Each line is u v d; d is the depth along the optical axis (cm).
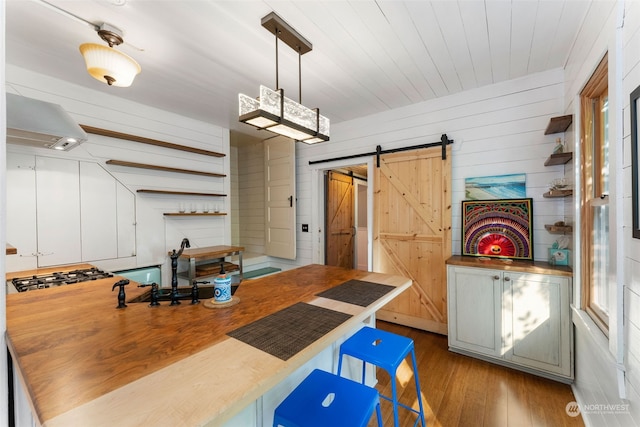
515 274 238
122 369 91
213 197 416
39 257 266
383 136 368
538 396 208
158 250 354
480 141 300
